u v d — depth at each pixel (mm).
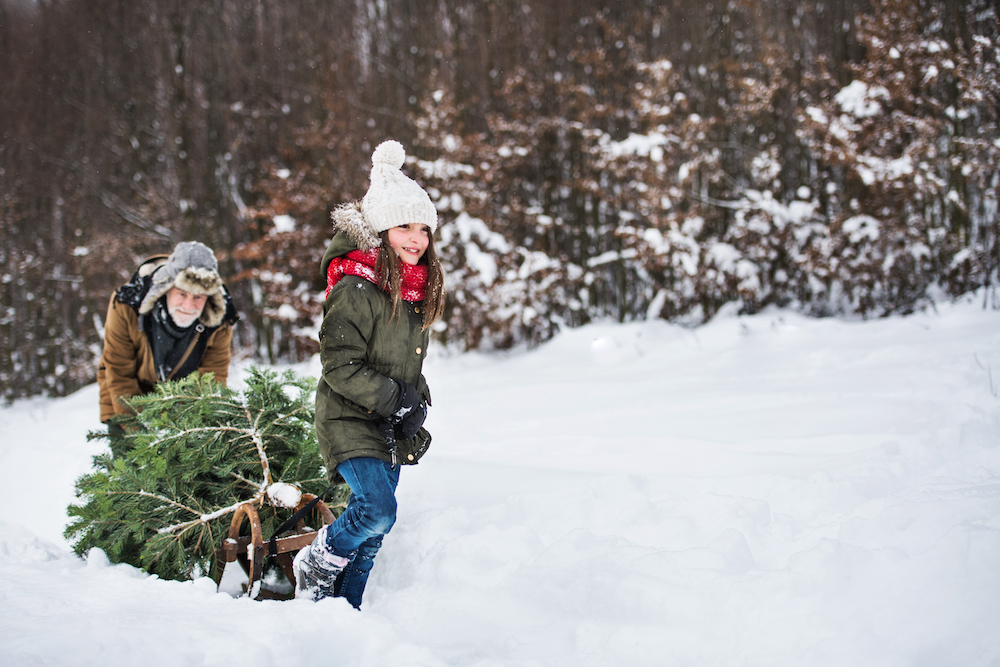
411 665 1846
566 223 14047
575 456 4469
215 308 3686
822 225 11617
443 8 15156
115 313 3561
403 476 3994
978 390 4773
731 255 11625
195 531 2758
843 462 3459
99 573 2596
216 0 15867
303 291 13023
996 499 2268
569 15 13922
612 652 1960
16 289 16844
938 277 10891
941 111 11133
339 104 13547
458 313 12211
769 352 8266
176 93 15180
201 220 15250
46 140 16828
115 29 16453
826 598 1993
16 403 15961
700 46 13367
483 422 6152
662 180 11844
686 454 4191
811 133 11562
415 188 2420
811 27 13180
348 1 15469
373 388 2270
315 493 3016
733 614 2035
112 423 3623
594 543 2660
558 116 13570
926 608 1785
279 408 3061
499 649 2039
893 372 5922
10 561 2924
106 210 16438
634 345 10422
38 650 1750
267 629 1973
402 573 2791
